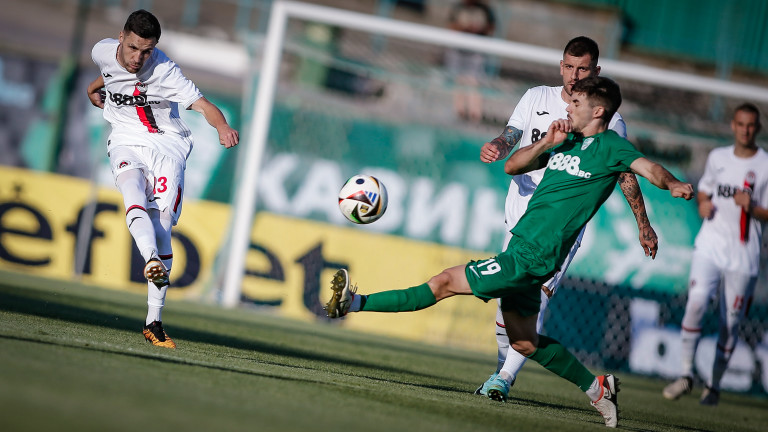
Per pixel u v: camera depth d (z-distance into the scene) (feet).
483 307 143.95
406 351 103.65
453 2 220.43
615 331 143.64
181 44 197.77
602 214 146.00
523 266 46.62
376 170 161.68
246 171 130.31
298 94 163.84
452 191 157.79
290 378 48.44
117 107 59.21
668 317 144.25
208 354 56.29
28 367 35.09
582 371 50.60
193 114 154.10
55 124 161.99
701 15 218.79
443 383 67.26
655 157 161.99
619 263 145.18
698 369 137.18
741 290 94.58
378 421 37.01
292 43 163.02
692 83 130.52
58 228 140.56
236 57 198.18
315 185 157.07
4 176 140.87
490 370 94.63
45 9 205.36
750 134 94.48
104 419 27.22
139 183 56.90
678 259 146.10
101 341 51.52
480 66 184.75
